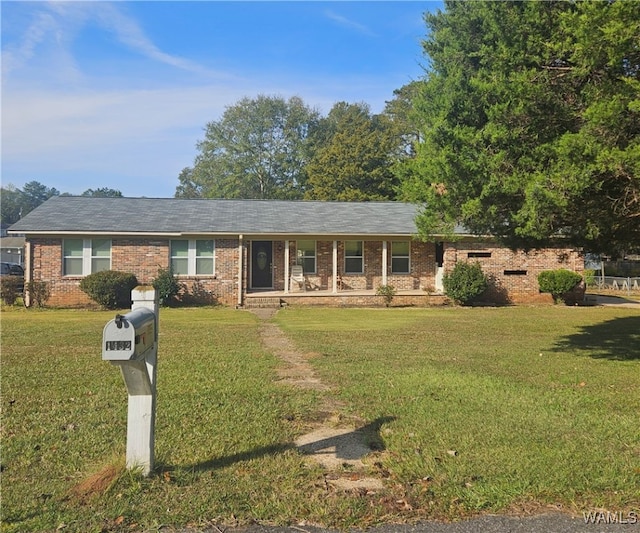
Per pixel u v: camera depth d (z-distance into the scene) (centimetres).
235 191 5212
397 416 535
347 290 2166
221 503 340
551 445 446
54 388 657
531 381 713
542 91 685
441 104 828
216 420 519
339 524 318
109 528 311
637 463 406
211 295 2009
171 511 329
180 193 6456
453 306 2016
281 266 2188
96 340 1095
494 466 398
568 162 616
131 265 1978
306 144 5238
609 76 654
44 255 1930
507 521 323
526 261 2133
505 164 698
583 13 620
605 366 831
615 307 1977
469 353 956
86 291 1867
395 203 2502
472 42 1091
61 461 412
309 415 542
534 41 699
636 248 940
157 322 383
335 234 2041
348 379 716
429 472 388
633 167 575
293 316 1656
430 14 1603
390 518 325
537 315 1689
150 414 377
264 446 446
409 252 2202
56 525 313
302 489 362
